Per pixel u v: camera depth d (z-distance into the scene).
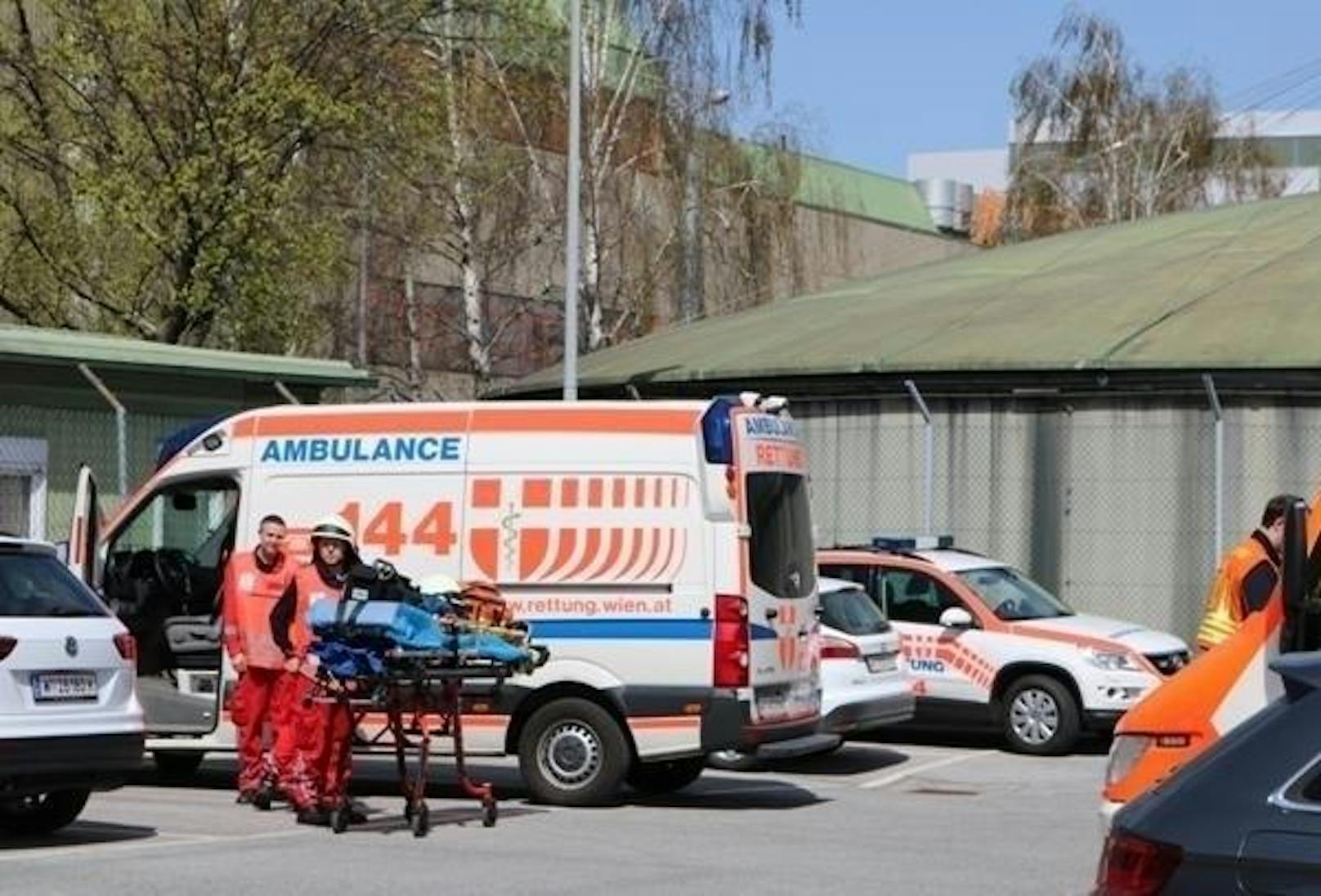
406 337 39.97
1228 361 22.62
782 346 27.06
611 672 13.20
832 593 16.75
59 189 27.95
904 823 12.97
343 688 12.03
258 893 9.66
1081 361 23.39
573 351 24.84
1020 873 10.75
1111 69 59.72
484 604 12.47
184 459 14.44
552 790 13.35
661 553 13.22
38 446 20.94
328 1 27.30
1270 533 10.71
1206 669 7.72
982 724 17.98
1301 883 4.65
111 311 28.42
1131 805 5.18
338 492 13.95
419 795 11.95
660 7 37.53
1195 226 31.62
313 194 29.30
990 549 24.00
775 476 13.72
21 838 11.66
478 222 37.47
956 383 24.25
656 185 38.28
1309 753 4.84
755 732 13.07
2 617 10.77
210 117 26.09
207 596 14.90
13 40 27.50
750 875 10.47
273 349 29.33
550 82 36.06
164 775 15.57
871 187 77.19
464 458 13.71
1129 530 23.19
